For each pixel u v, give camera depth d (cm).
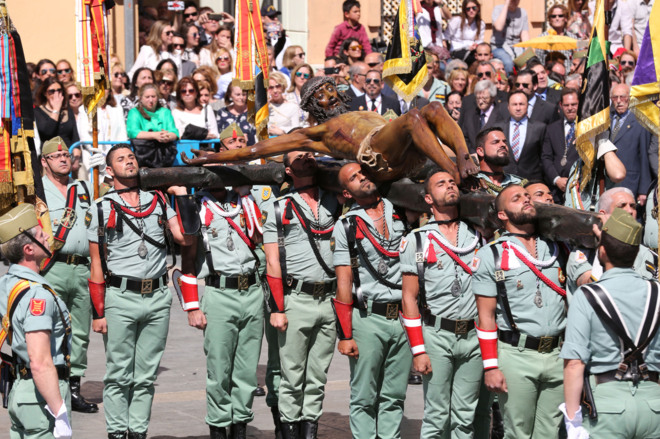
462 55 2059
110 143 1614
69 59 2148
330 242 919
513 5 2133
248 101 1112
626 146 1392
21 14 2136
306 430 979
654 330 672
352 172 879
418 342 856
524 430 812
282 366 976
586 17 2155
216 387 977
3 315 736
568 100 1493
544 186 842
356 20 2191
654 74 884
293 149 911
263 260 1095
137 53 2194
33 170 966
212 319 976
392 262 898
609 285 680
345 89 1656
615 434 673
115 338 951
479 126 1605
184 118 1666
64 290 1088
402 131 811
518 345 796
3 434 1001
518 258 795
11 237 733
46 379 709
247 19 1102
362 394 910
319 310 968
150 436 1020
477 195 838
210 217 980
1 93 907
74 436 1015
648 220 952
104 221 950
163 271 978
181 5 2109
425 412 876
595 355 681
